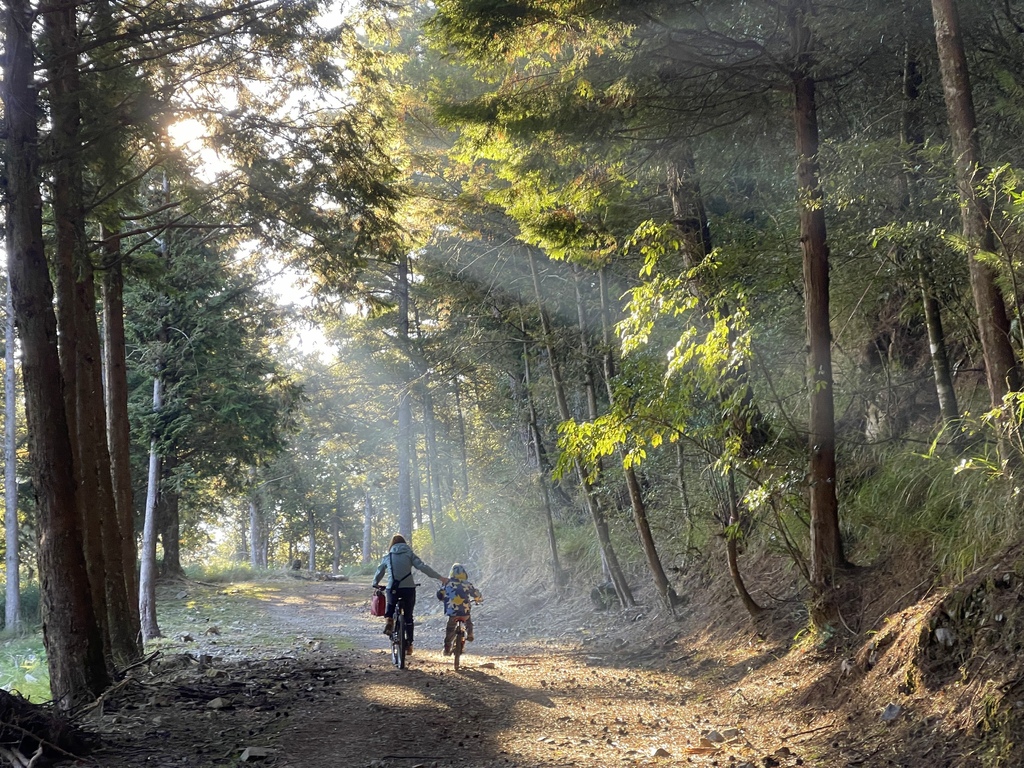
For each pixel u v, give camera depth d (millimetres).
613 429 8945
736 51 9297
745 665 9391
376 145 11586
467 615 11609
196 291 22062
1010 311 7242
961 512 7402
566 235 11398
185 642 16891
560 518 22031
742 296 8648
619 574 15789
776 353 11188
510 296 18594
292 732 7410
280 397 28062
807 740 6547
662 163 11188
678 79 9359
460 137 11414
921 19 8555
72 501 8812
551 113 9508
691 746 6824
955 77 6551
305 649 15195
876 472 9648
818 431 8891
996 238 6508
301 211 11219
